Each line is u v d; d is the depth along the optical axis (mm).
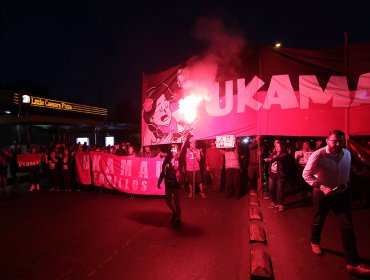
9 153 12297
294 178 10047
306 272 4285
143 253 5043
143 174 9688
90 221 6988
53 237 5918
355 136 8383
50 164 11469
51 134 21422
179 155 6730
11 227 6641
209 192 10352
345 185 4316
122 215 7484
